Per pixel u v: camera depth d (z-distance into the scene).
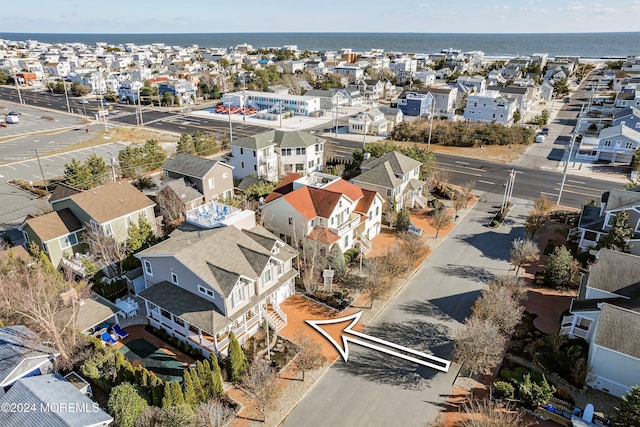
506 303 32.16
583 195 62.56
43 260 39.25
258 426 26.06
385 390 28.88
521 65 193.50
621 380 27.86
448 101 117.25
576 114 119.31
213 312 30.95
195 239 35.28
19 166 73.31
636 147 74.81
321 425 26.22
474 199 61.56
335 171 64.12
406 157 58.84
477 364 28.47
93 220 43.22
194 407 25.80
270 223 44.88
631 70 172.38
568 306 37.50
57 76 179.00
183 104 136.00
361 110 128.75
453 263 44.81
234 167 71.12
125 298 38.38
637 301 30.62
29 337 29.34
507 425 23.50
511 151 85.25
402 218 50.62
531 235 49.62
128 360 31.02
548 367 30.11
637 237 41.72
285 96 125.94
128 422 24.17
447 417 26.73
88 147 85.56
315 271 40.66
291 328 34.75
